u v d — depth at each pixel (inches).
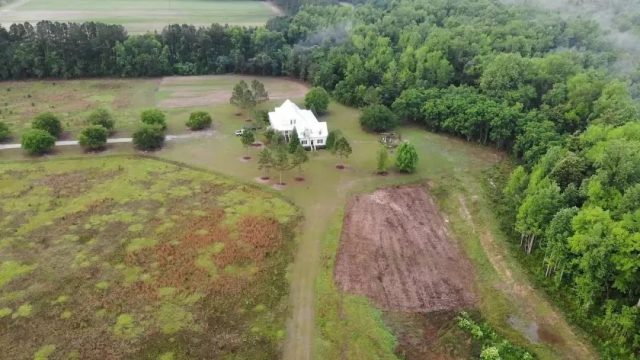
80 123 3954.2
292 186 3115.2
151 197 2935.5
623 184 2338.8
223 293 2185.0
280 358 1867.6
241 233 2613.2
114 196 2925.7
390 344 1956.2
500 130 3597.4
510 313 2137.1
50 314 2028.8
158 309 2080.5
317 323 2043.6
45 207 2778.1
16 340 1895.9
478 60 4490.7
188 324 2010.3
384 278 2336.4
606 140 2856.8
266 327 2011.6
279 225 2701.8
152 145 3538.4
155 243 2507.4
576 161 2598.4
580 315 2103.8
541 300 2204.7
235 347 1907.0
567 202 2423.7
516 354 1921.8
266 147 3644.2
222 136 3841.0
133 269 2313.0
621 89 3496.6
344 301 2174.0
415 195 3100.4
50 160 3321.9
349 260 2452.0
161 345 1903.3
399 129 4097.0
